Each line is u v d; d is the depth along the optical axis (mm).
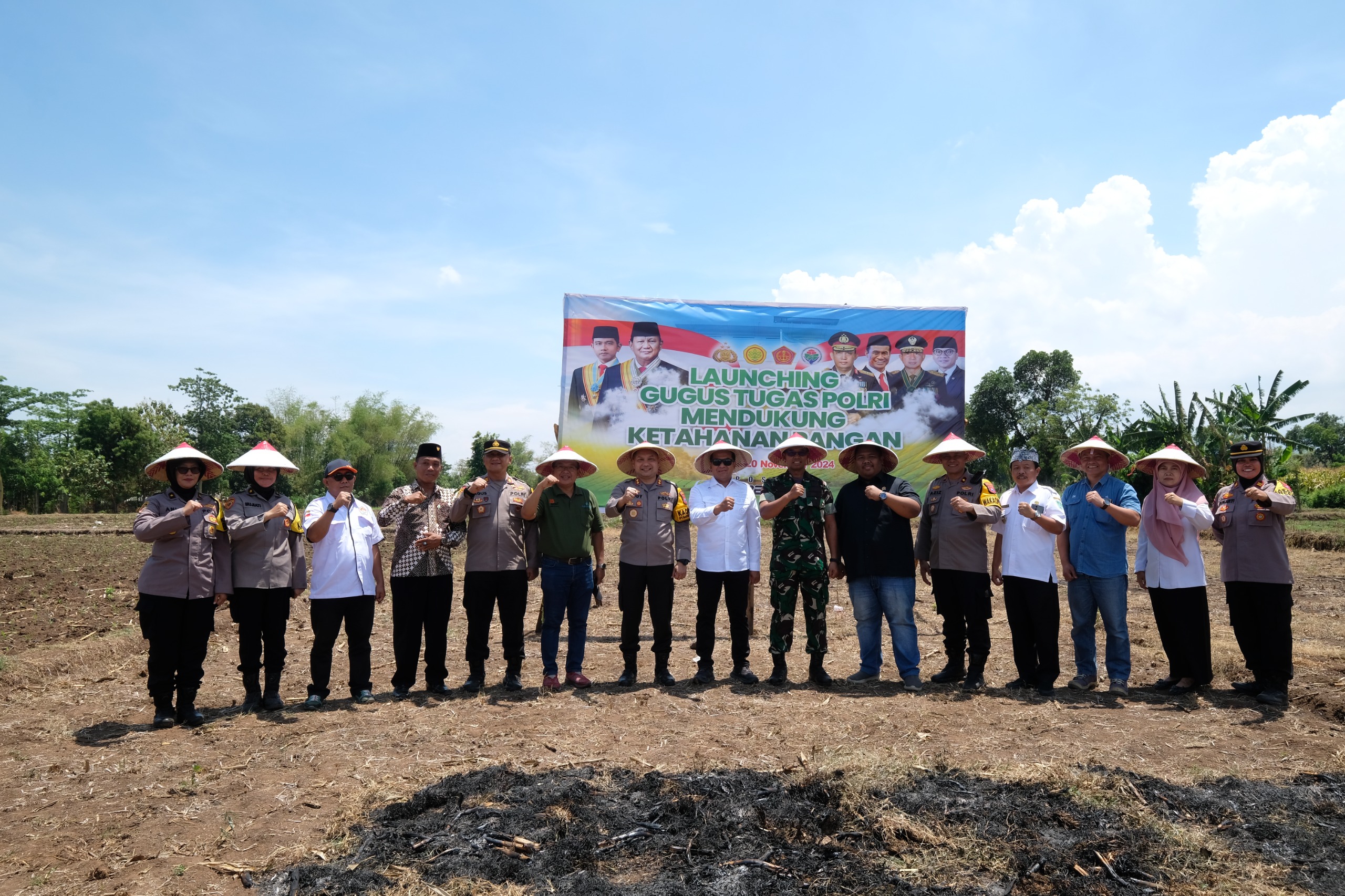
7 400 55406
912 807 4055
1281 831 3791
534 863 3529
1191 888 3303
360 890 3332
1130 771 4570
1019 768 4613
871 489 6703
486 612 6613
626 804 4160
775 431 9547
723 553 6793
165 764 4906
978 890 3305
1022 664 6695
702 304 9555
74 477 49844
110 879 3496
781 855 3605
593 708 6039
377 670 7594
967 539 6691
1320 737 5215
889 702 6195
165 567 5719
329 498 6461
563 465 6555
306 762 4895
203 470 6051
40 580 13250
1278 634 6090
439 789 4324
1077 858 3547
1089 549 6551
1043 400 64062
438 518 6566
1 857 3711
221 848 3768
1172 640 6613
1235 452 6324
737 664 6953
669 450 9461
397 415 63094
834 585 12992
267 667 6168
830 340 9625
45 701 6500
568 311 9398
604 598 11938
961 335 9695
